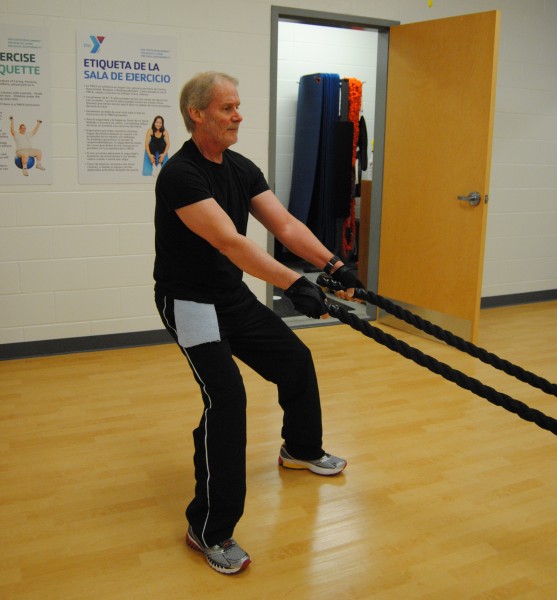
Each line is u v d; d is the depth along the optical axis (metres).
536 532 2.24
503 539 2.20
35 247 3.96
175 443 2.89
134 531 2.23
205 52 4.16
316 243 2.32
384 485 2.55
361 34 7.12
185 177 1.93
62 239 4.01
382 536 2.21
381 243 4.90
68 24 3.82
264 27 4.29
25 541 2.15
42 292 4.02
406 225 4.66
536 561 2.08
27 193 3.90
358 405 3.33
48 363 3.92
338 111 6.40
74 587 1.93
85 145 3.97
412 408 3.31
